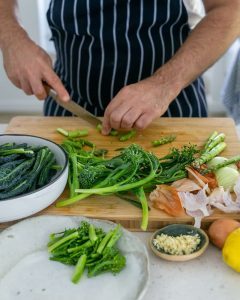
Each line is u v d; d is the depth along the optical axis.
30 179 0.86
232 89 2.14
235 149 1.09
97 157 1.03
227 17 1.21
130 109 1.11
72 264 0.72
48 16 1.41
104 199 0.90
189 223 0.84
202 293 0.69
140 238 0.83
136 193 0.88
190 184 0.88
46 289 0.68
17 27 1.31
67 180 0.92
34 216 0.84
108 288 0.68
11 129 1.23
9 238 0.76
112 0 1.29
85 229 0.75
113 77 1.36
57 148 0.96
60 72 1.48
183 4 1.30
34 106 2.86
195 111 1.38
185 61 1.17
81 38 1.35
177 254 0.75
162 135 1.18
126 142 1.15
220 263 0.75
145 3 1.29
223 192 0.85
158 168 0.94
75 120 1.28
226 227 0.77
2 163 0.91
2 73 2.77
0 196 0.82
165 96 1.13
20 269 0.71
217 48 1.19
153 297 0.68
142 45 1.32
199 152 1.05
